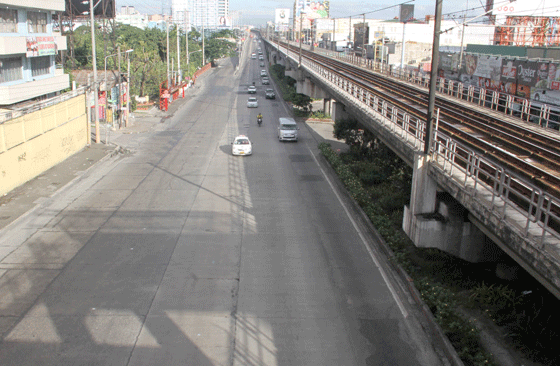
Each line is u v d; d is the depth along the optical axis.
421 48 63.25
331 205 22.08
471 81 41.81
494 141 17.61
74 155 30.22
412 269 14.71
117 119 44.19
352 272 15.28
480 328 12.10
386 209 21.02
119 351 11.02
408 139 17.05
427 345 11.55
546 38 46.97
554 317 12.17
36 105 25.00
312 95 49.88
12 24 30.06
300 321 12.48
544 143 16.97
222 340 11.58
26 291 13.58
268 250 16.88
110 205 21.27
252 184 25.42
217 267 15.45
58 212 20.12
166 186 24.59
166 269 15.20
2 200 20.92
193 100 62.38
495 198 11.41
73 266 15.20
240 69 111.25
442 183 13.57
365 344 11.56
